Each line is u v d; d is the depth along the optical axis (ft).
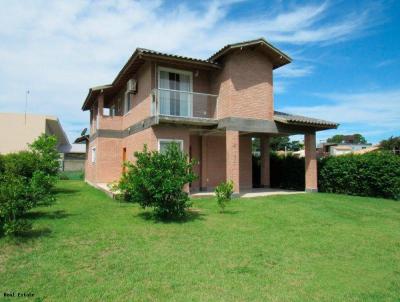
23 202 21.89
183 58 42.37
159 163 27.78
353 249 21.18
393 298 14.12
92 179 63.98
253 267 17.35
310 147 50.98
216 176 53.78
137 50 40.34
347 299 13.92
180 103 46.34
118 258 18.12
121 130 59.57
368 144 213.66
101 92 58.59
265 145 60.44
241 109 44.91
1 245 19.75
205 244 21.24
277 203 38.68
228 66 44.73
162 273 16.14
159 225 26.05
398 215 33.83
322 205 38.04
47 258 17.84
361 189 48.96
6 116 84.48
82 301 13.07
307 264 18.12
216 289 14.48
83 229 23.91
